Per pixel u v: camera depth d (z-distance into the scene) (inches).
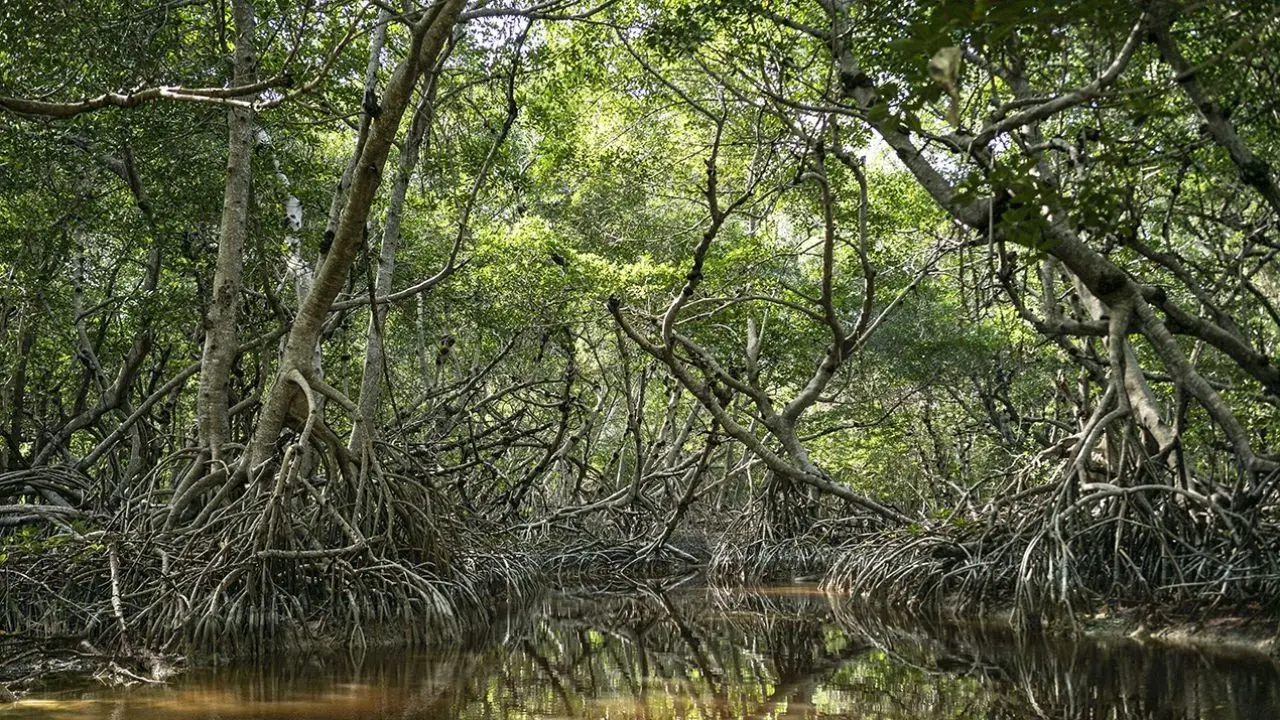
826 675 346.0
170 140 506.6
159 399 579.8
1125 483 441.7
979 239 438.0
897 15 381.1
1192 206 442.3
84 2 416.2
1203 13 305.0
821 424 916.6
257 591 384.5
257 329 581.3
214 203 537.6
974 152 364.8
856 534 664.4
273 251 552.4
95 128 491.2
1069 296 525.3
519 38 518.3
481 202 714.8
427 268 730.8
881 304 789.2
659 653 401.1
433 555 464.4
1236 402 531.2
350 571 405.4
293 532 400.5
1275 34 239.0
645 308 733.9
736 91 454.3
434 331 910.4
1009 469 621.3
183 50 483.5
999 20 167.3
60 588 387.9
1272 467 379.2
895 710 289.1
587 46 625.0
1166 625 391.5
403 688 323.3
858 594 536.1
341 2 388.8
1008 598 460.8
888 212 743.7
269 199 550.3
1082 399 568.1
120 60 434.9
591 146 789.9
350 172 485.1
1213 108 319.3
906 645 405.7
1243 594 386.6
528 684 332.5
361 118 443.8
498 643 424.2
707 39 462.9
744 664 373.1
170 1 442.3
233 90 245.8
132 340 681.6
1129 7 238.2
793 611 530.6
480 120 695.7
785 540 700.0
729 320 796.6
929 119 555.8
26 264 572.7
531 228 735.1
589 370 1056.2
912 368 817.5
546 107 711.7
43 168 535.5
